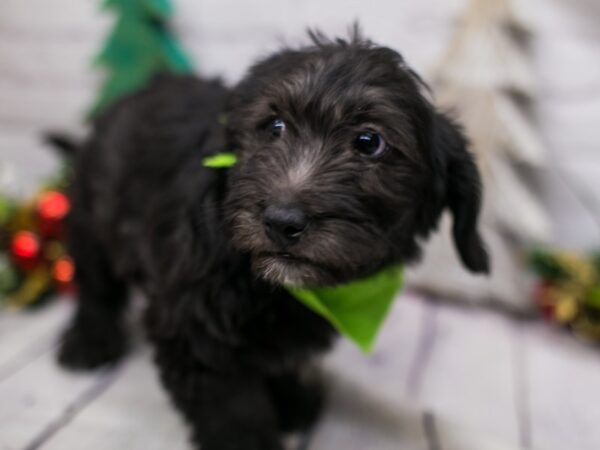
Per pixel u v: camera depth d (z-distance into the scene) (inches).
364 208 8.6
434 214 10.1
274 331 9.6
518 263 16.4
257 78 9.4
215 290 9.1
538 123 16.8
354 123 8.5
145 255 10.5
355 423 11.5
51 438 10.3
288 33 17.9
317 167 8.2
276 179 8.0
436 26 16.4
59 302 16.0
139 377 12.6
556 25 16.1
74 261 13.3
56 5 19.4
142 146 11.6
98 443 10.3
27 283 15.7
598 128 16.5
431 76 15.7
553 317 15.7
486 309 16.7
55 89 20.5
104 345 13.1
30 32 19.9
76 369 12.8
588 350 14.9
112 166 12.1
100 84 19.1
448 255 16.4
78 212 13.0
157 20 18.0
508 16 15.3
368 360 14.0
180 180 10.2
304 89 8.6
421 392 12.8
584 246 17.4
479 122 15.3
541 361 14.3
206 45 18.6
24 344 13.8
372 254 8.7
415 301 17.0
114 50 17.7
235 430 9.7
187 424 10.1
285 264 8.0
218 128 9.9
